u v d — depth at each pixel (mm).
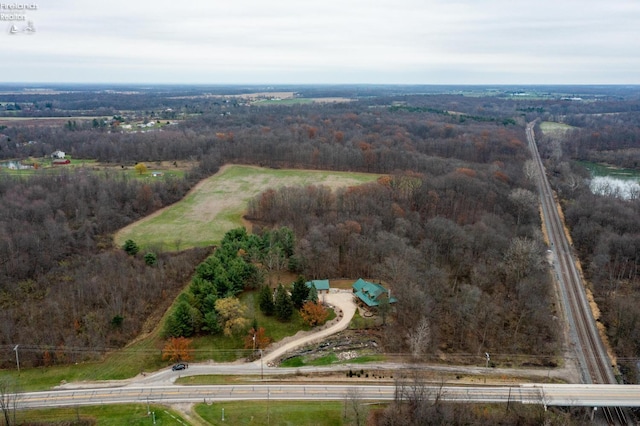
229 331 107062
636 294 133750
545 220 189875
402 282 120375
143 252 144500
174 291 129625
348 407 88625
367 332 114438
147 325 114438
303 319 115812
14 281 123125
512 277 134375
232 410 87312
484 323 116500
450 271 141875
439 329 115125
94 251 146125
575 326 121750
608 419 93000
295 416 86125
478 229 150125
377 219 156625
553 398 90625
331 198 177000
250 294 128125
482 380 99125
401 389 90500
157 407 87688
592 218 176500
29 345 101750
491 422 85375
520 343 112562
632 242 153375
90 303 114688
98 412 86000
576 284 142500
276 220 169625
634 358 109188
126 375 97250
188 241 157500
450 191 182250
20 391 90562
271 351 106812
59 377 95875
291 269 138250
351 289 132625
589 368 105625
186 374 98375
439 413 85125
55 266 132125
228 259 130625
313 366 102062
